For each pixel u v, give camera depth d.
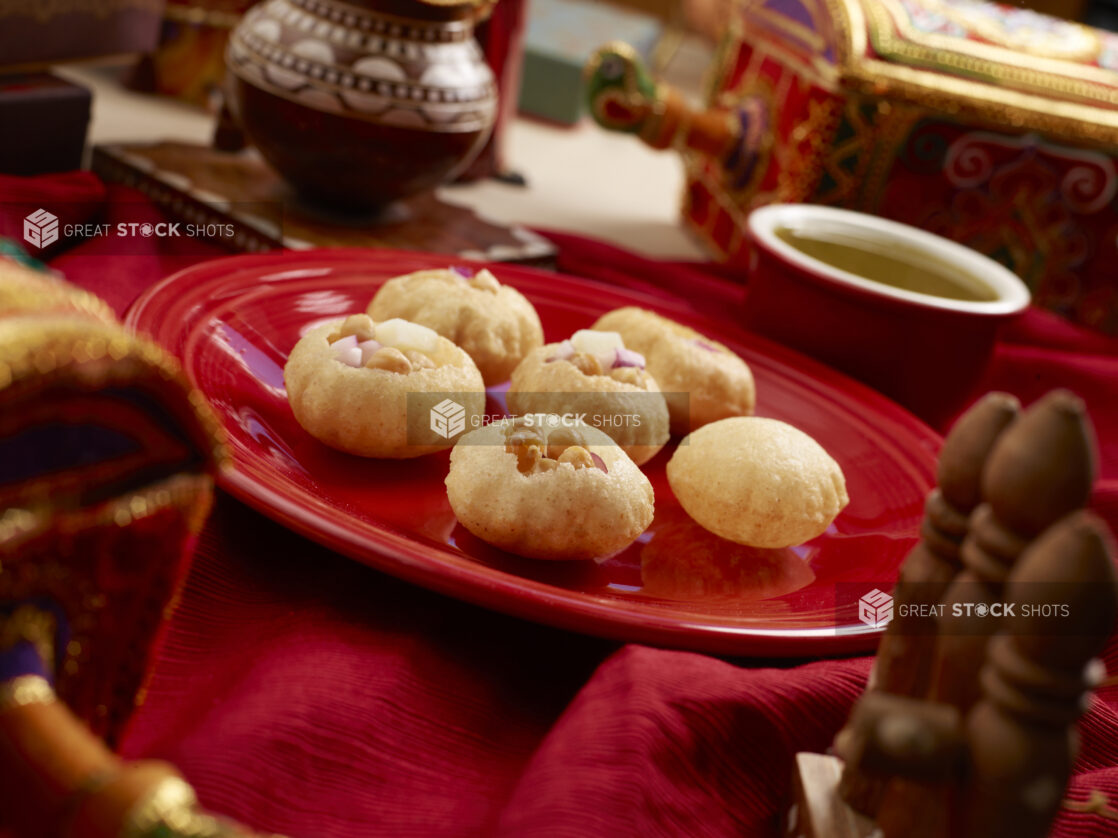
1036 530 0.30
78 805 0.24
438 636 0.41
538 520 0.43
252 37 0.59
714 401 0.52
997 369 0.66
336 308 0.54
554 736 0.37
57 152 0.60
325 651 0.39
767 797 0.38
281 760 0.36
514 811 0.35
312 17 0.58
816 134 0.67
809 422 0.55
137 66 0.81
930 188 0.69
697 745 0.38
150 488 0.30
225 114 0.66
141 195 0.61
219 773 0.35
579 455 0.44
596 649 0.43
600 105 0.73
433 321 0.51
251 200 0.61
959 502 0.33
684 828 0.37
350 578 0.43
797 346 0.58
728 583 0.45
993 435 0.33
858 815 0.35
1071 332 0.72
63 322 0.26
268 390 0.49
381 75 0.58
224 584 0.42
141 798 0.24
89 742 0.26
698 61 1.52
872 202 0.69
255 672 0.38
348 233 0.61
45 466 0.28
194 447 0.31
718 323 0.58
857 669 0.41
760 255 0.59
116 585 0.31
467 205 0.74
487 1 0.61
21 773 0.25
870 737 0.31
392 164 0.59
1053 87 0.69
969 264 0.61
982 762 0.30
